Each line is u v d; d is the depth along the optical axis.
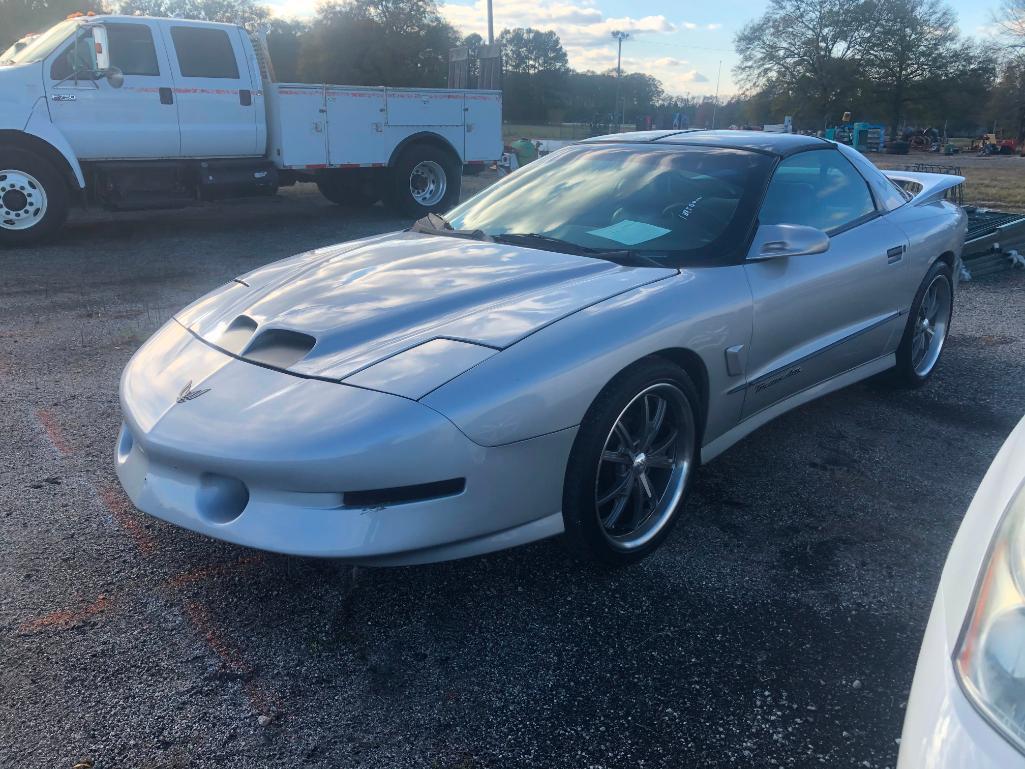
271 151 10.32
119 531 2.98
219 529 2.27
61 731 2.04
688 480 2.97
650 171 3.65
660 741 2.04
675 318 2.75
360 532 2.18
